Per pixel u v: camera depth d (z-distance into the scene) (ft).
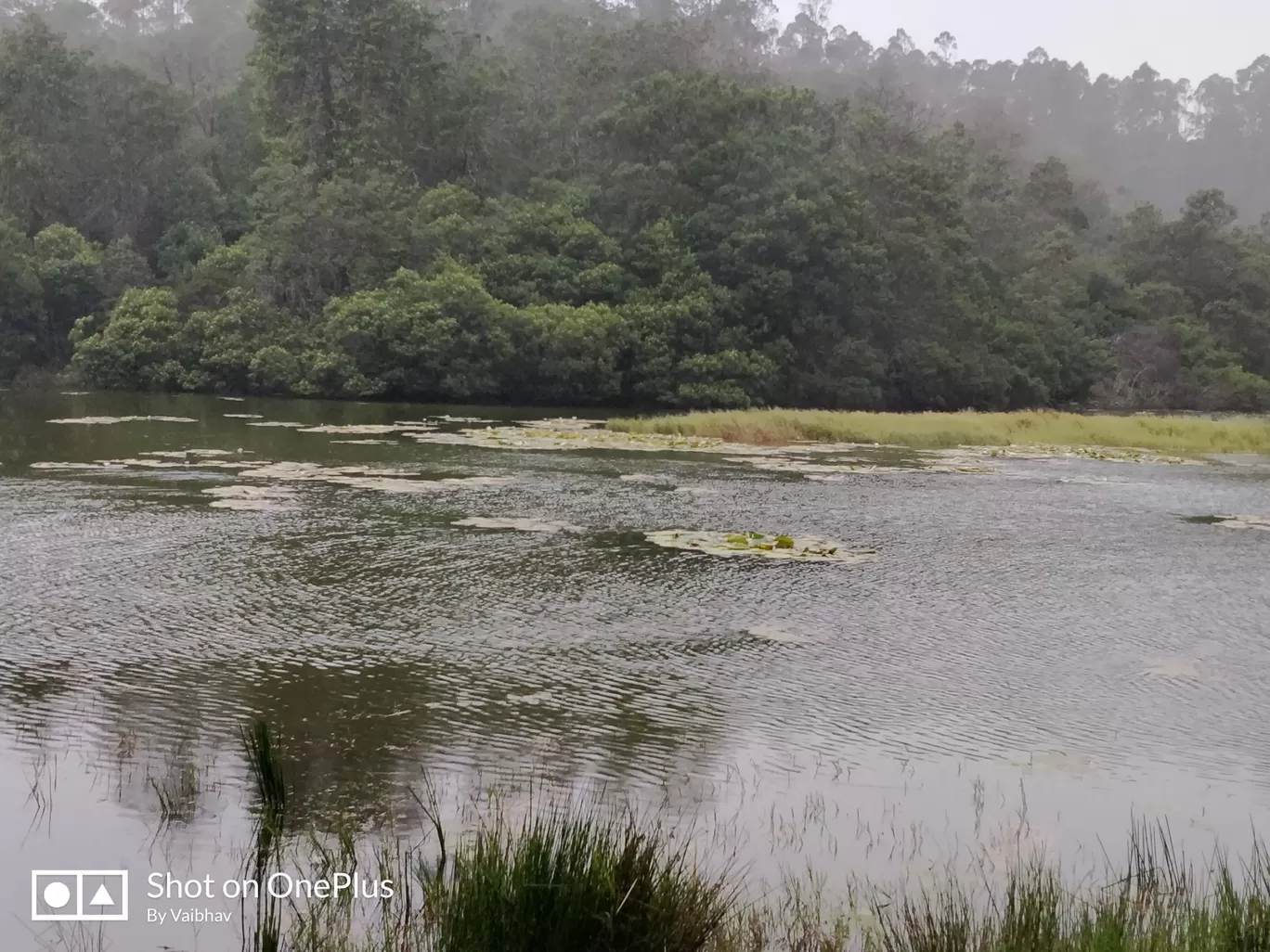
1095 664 40.63
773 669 38.68
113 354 180.04
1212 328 279.49
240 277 191.42
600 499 74.69
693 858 24.31
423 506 69.72
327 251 190.19
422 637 41.22
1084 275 279.69
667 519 67.72
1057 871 24.48
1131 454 122.42
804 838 25.77
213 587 47.70
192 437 108.58
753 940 20.68
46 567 50.67
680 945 19.89
